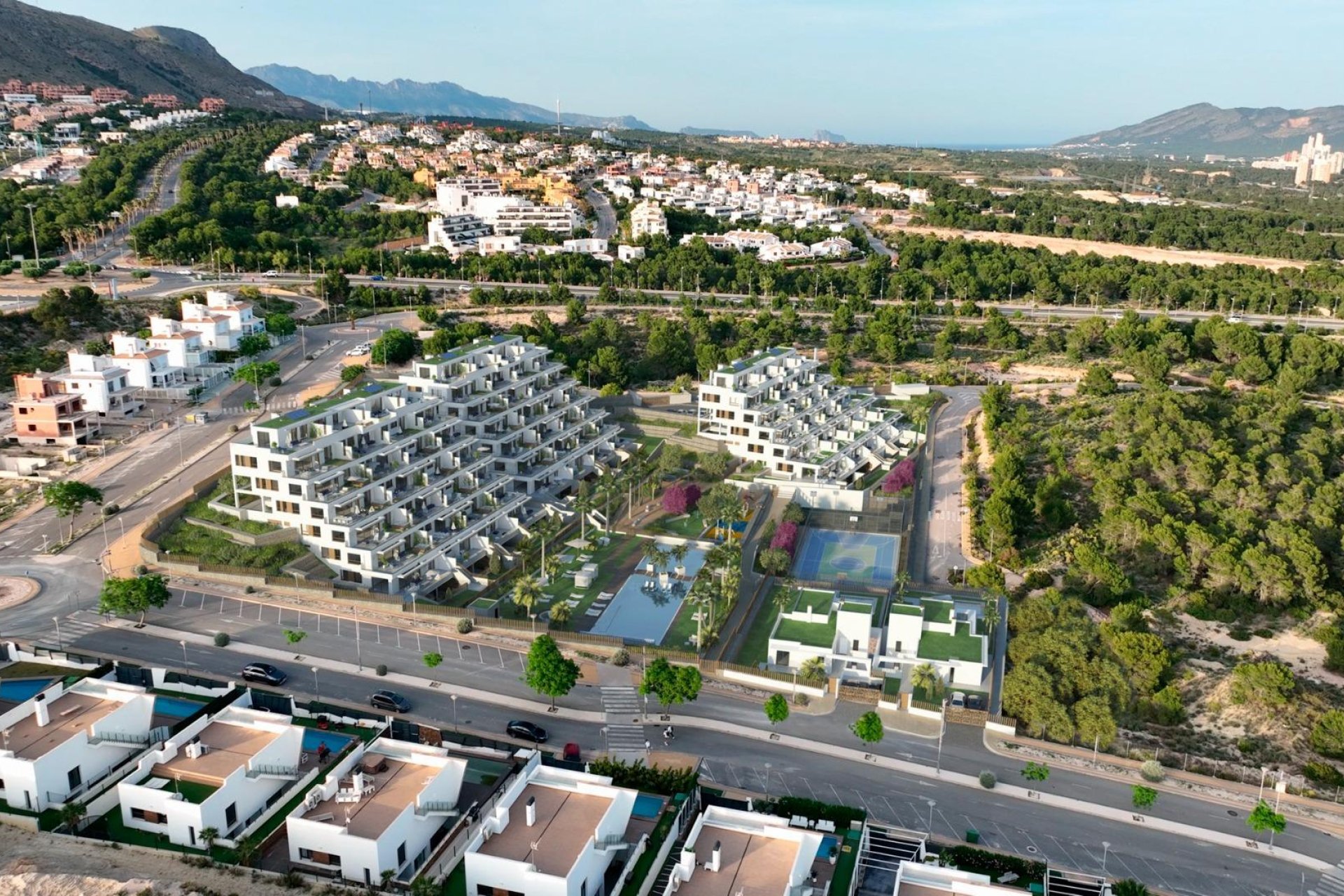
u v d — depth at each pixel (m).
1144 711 149.25
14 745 107.00
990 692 151.38
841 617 157.75
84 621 156.50
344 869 94.88
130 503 198.12
